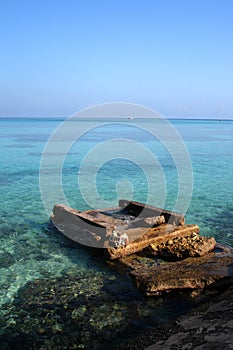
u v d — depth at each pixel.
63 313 7.43
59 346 6.43
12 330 6.88
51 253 10.72
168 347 5.49
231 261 8.62
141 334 6.09
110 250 9.78
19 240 11.85
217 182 23.77
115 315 7.32
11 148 44.62
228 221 14.48
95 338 6.62
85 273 9.30
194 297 7.64
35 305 7.75
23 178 24.34
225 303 6.70
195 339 5.61
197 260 8.87
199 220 14.56
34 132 80.25
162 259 9.79
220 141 62.56
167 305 7.59
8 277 9.10
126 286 8.53
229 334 5.61
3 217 14.56
